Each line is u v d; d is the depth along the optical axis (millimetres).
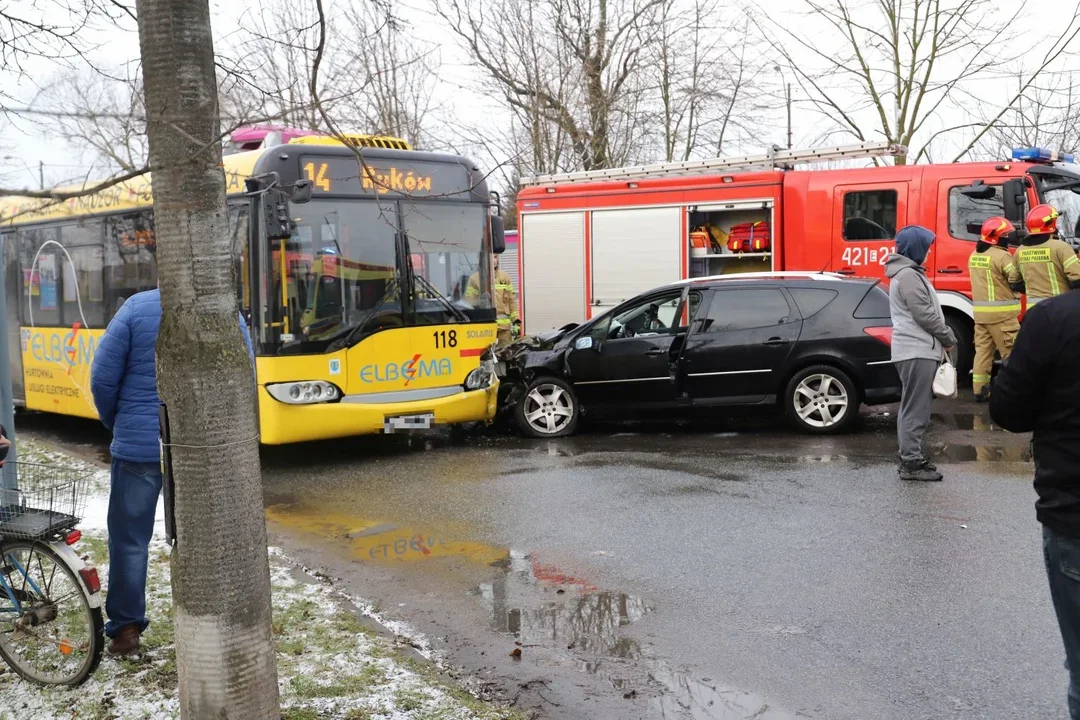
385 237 9406
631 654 4613
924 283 7414
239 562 3459
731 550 6090
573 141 20344
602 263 14289
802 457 8672
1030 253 10039
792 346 9672
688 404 10023
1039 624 4711
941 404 11078
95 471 8930
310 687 4184
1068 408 2912
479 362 10000
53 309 11977
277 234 8406
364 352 9258
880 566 5641
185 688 3488
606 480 8141
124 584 4531
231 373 3416
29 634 4438
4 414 6805
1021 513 6555
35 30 5027
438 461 9445
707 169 13719
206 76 3293
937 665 4328
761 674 4332
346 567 6152
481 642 4828
